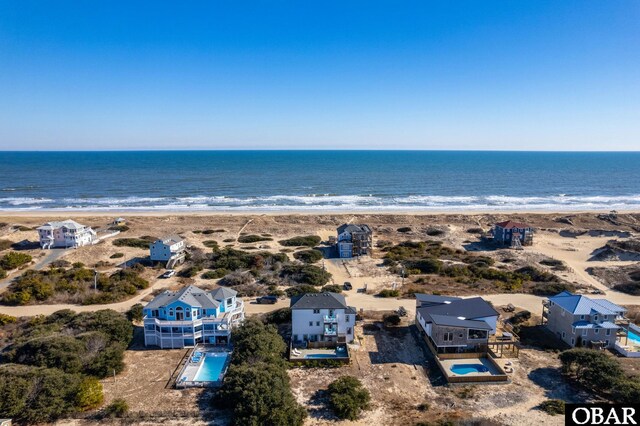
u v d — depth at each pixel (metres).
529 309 59.22
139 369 43.97
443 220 118.19
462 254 87.75
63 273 71.50
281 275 72.56
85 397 36.59
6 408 34.22
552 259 82.94
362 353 47.44
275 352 44.72
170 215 121.75
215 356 46.31
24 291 61.69
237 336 47.16
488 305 50.22
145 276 72.44
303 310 49.12
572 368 42.38
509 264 81.44
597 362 40.44
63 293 63.44
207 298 50.41
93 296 61.72
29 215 120.31
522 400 38.69
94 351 43.97
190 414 36.12
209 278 72.00
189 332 48.69
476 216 122.38
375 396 39.47
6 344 47.50
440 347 45.94
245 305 60.28
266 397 35.03
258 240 97.06
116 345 45.41
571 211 133.25
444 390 40.53
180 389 40.34
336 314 49.16
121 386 40.75
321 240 98.25
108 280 67.75
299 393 39.62
